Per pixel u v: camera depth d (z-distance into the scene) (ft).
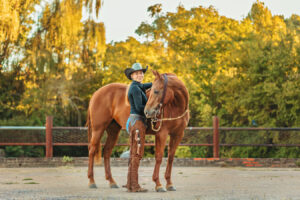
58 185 25.55
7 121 68.74
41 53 59.00
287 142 46.88
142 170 36.81
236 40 86.12
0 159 40.78
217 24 90.58
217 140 43.98
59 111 76.95
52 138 42.83
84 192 22.03
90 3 57.41
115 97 25.95
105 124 25.88
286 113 63.36
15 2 58.18
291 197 19.67
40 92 69.00
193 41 87.25
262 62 67.62
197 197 19.56
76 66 69.97
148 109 21.34
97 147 25.68
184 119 23.45
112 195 20.54
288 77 65.31
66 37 58.03
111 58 85.10
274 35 70.54
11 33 54.34
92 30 58.23
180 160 41.81
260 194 20.80
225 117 76.64
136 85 22.33
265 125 66.13
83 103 87.61
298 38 66.54
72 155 75.61
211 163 41.63
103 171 36.06
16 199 19.26
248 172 35.14
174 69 79.92
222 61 84.23
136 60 81.97
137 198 19.36
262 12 85.25
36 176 31.40
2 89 68.80
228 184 25.81
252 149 64.80
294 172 35.32
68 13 56.85
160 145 22.66
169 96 22.09
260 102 67.31
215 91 78.79
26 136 59.93
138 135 21.77
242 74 71.36
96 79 87.10
